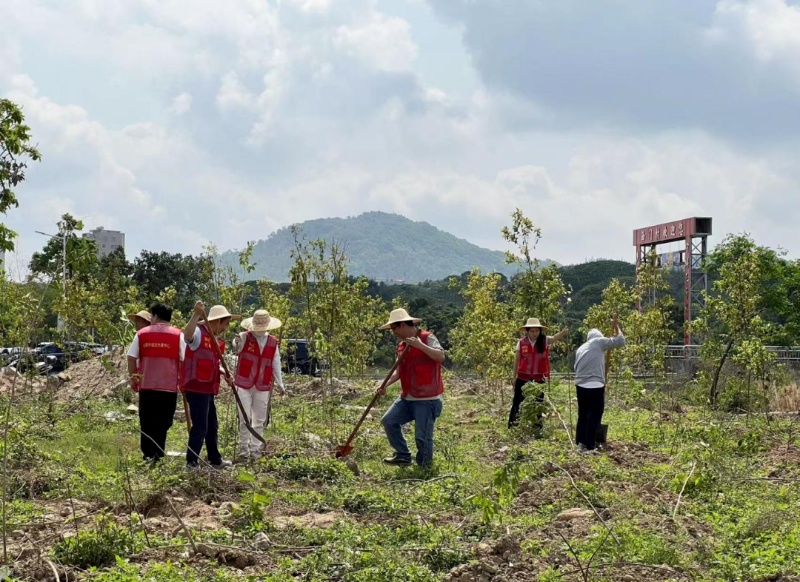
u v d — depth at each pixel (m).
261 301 23.08
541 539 7.14
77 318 20.62
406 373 11.08
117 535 6.39
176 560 6.16
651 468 10.90
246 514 7.21
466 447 12.84
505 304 22.67
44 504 7.89
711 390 19.62
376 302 25.58
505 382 21.12
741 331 19.95
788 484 9.97
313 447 11.89
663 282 22.34
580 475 10.04
